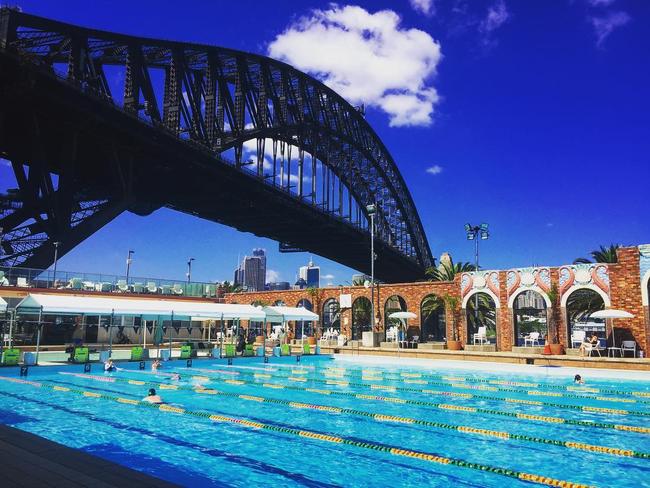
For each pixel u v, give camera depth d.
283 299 47.16
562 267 30.91
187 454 9.88
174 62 51.34
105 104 39.41
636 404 16.36
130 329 40.16
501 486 8.20
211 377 22.75
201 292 49.94
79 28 39.31
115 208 43.72
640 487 8.21
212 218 72.31
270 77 72.69
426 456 9.92
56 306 23.73
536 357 26.53
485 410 15.17
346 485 8.14
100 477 5.65
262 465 9.20
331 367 27.77
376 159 112.44
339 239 87.38
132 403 15.60
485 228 43.12
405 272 112.81
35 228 39.53
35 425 12.41
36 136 37.66
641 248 28.30
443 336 55.00
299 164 80.19
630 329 28.36
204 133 54.84
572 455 10.16
